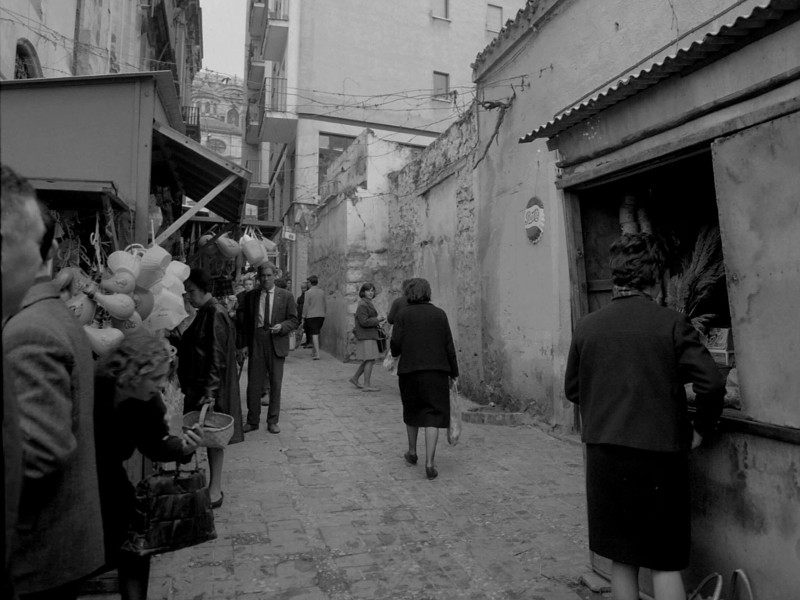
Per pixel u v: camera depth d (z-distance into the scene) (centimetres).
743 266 227
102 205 341
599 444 238
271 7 2238
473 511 421
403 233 1235
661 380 230
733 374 270
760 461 223
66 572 170
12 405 124
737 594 233
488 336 817
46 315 167
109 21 1130
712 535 247
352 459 551
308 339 1627
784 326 211
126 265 299
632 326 240
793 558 210
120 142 359
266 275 641
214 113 6025
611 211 351
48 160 351
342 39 2020
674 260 338
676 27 488
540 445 599
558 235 640
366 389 934
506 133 760
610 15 566
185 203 761
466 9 2216
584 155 312
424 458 555
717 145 236
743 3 409
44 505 166
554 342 650
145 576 250
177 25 2556
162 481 246
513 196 741
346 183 1507
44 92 353
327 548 360
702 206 330
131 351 219
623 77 542
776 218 212
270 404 648
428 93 2131
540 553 352
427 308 509
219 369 409
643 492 227
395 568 334
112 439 215
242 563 338
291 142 2098
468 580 320
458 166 924
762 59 214
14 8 670
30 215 132
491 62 792
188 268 396
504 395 770
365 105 2033
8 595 119
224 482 482
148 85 365
